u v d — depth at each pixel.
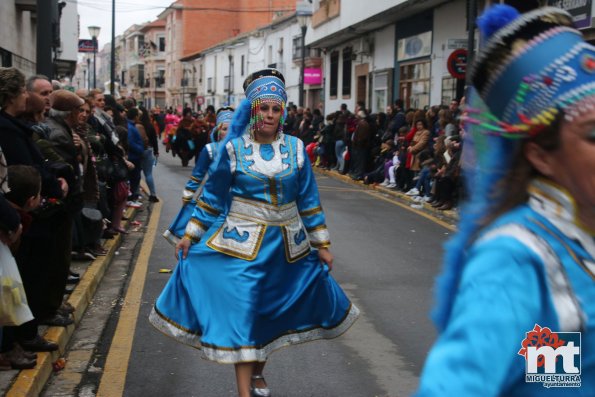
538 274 1.30
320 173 22.17
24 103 4.77
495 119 1.44
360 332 6.06
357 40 27.25
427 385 1.23
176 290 4.31
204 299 4.14
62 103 6.07
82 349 5.50
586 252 1.35
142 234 10.49
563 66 1.33
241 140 4.29
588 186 1.33
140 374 5.02
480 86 1.45
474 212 1.49
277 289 4.20
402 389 4.83
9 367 4.59
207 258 4.20
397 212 13.55
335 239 10.53
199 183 5.07
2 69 4.68
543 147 1.38
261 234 4.17
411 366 5.27
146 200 14.09
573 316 1.29
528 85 1.35
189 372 5.07
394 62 23.56
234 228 4.20
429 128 15.23
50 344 4.98
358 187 18.06
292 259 4.25
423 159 14.78
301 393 4.73
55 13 17.56
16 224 3.95
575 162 1.33
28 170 4.28
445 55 19.80
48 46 9.62
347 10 25.41
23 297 4.04
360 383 4.92
